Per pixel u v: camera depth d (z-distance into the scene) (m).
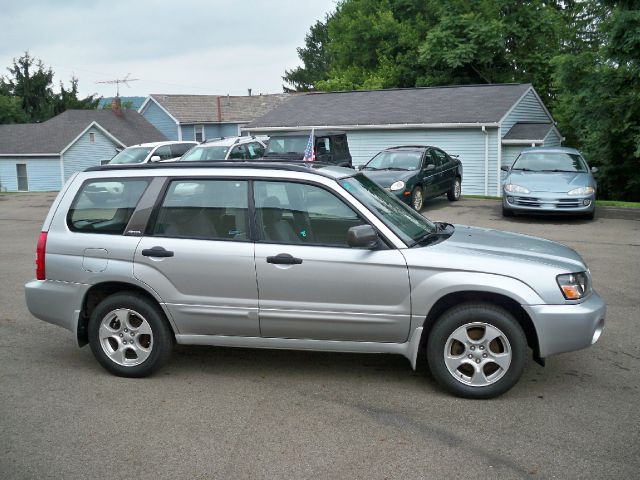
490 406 4.86
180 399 5.07
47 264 5.64
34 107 64.00
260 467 3.96
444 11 36.28
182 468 3.96
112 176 5.68
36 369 5.81
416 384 5.32
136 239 5.45
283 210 5.27
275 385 5.35
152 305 5.45
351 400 5.00
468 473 3.86
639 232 13.16
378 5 42.81
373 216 5.14
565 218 15.30
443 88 29.59
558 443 4.23
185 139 50.25
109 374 5.66
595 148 24.83
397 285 5.00
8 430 4.53
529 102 28.64
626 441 4.25
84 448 4.25
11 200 23.86
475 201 19.09
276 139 19.09
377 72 40.25
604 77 21.23
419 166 16.58
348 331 5.14
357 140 27.94
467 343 4.96
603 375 5.48
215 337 5.40
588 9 38.44
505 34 35.25
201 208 5.42
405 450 4.16
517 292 4.84
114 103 49.84
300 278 5.12
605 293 8.27
